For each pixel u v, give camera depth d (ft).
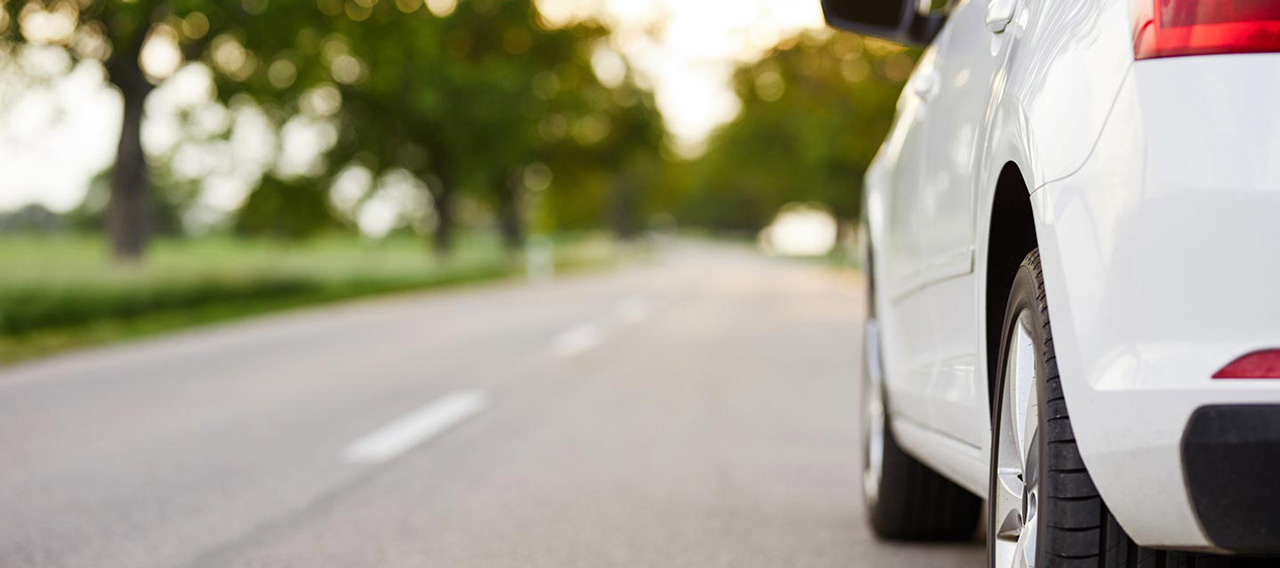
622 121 158.81
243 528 15.74
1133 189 6.42
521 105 136.36
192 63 92.73
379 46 102.58
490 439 23.20
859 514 16.53
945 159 10.50
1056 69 7.41
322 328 55.21
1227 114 6.27
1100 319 6.57
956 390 10.06
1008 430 8.33
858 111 83.25
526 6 138.72
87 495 17.99
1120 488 6.48
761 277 137.28
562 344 45.03
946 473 11.31
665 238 508.12
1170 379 6.22
